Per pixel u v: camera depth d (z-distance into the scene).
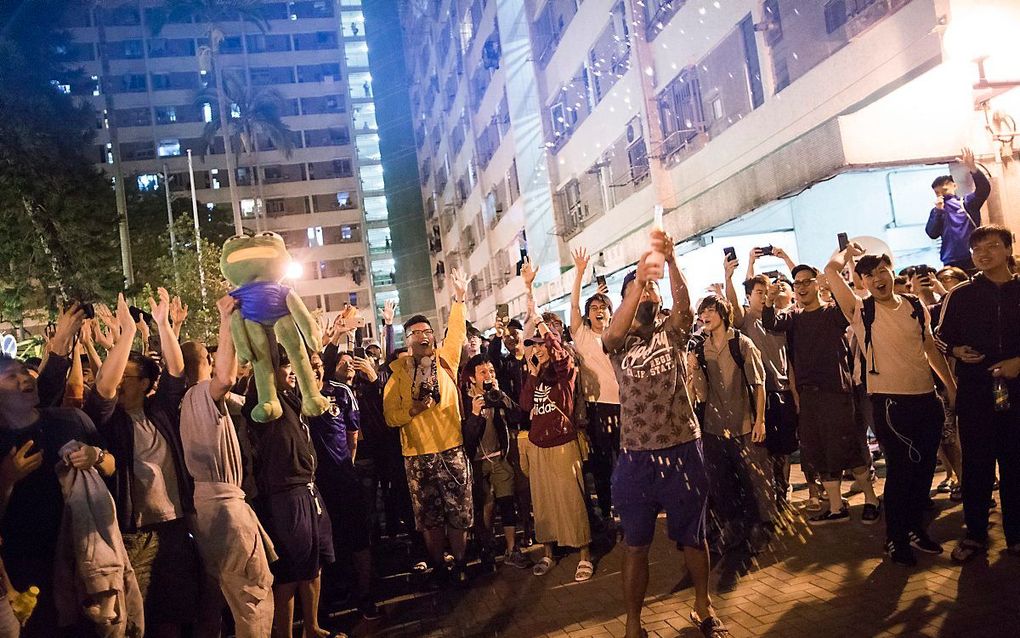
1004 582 4.45
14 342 5.44
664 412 4.31
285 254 3.85
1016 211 9.03
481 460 6.57
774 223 12.14
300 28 54.41
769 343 6.74
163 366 4.46
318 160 53.91
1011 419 4.78
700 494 4.32
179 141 51.47
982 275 4.91
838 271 5.44
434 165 45.66
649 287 4.42
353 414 6.59
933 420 5.05
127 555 3.85
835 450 5.98
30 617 3.59
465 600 5.74
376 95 53.16
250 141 46.28
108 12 51.06
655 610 4.89
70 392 4.44
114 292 18.42
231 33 53.03
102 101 50.06
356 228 54.00
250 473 4.64
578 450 6.03
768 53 12.52
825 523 6.23
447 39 36.25
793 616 4.43
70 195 17.41
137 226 38.62
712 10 13.98
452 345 6.35
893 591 4.58
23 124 16.88
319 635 5.02
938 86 8.90
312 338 3.71
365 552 5.65
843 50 10.78
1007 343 4.75
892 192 10.59
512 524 6.55
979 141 9.01
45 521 3.73
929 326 5.07
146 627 4.12
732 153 13.90
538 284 25.19
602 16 18.56
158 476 4.16
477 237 36.50
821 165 8.95
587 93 20.33
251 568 4.20
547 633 4.79
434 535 6.18
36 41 17.52
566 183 22.91
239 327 3.70
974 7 9.02
